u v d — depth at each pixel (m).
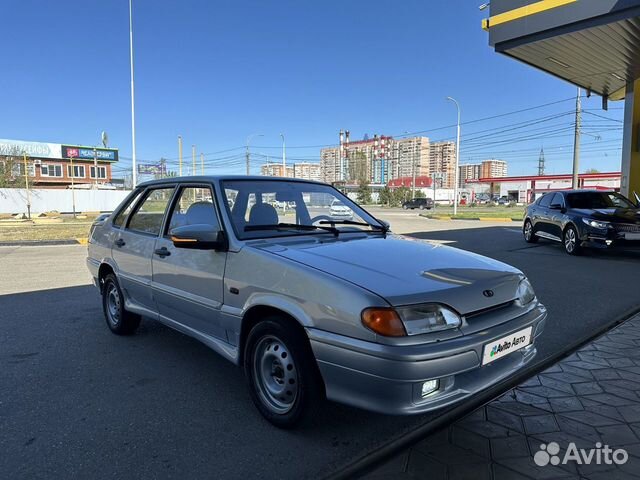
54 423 3.07
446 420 3.07
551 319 5.40
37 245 14.57
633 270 8.82
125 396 3.47
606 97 17.05
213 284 3.38
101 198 41.72
